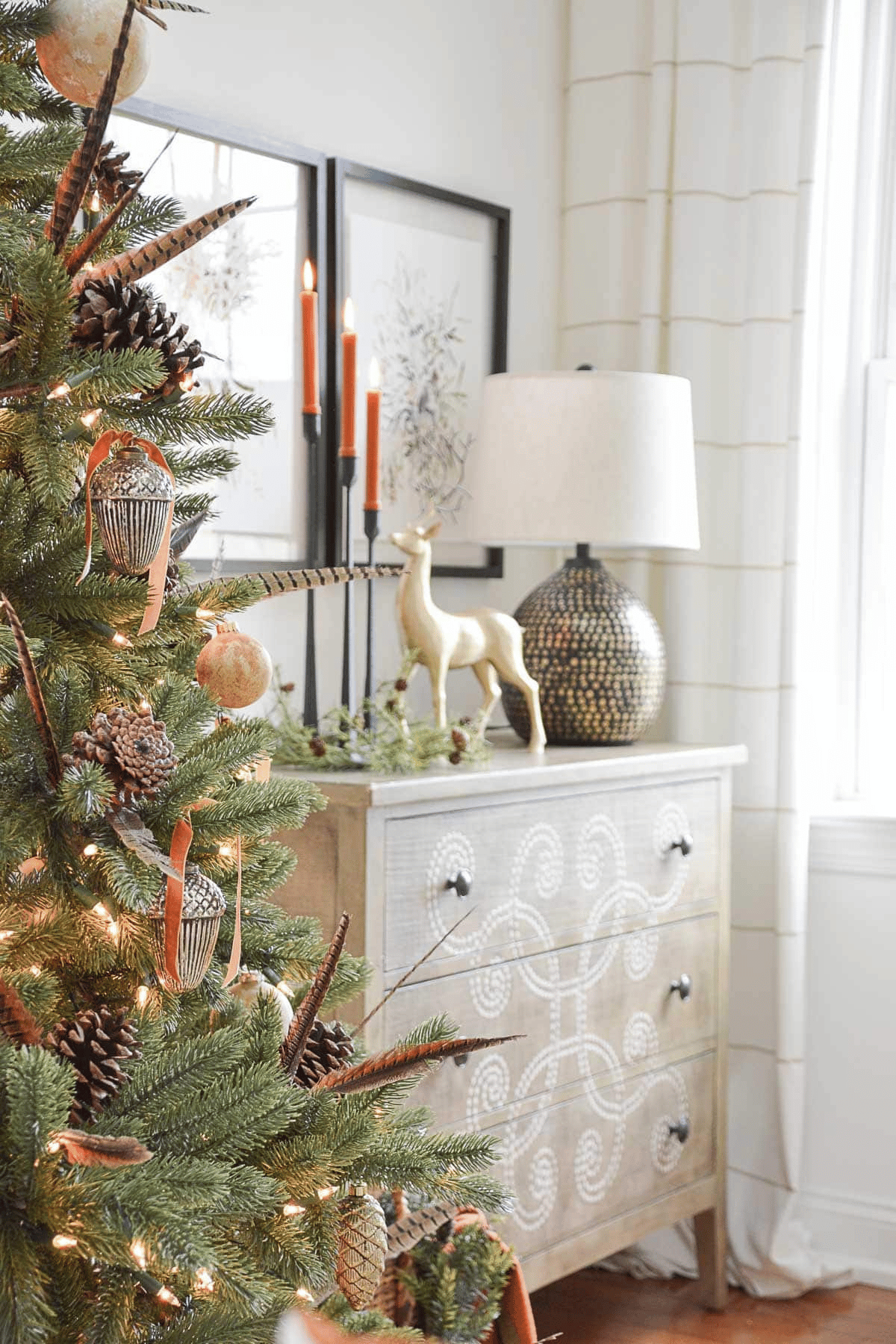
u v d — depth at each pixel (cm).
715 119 257
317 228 218
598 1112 212
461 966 184
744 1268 256
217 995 113
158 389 107
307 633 198
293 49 218
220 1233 97
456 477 254
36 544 106
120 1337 91
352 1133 103
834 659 275
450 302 250
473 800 186
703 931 236
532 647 230
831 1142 269
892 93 275
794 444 253
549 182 275
